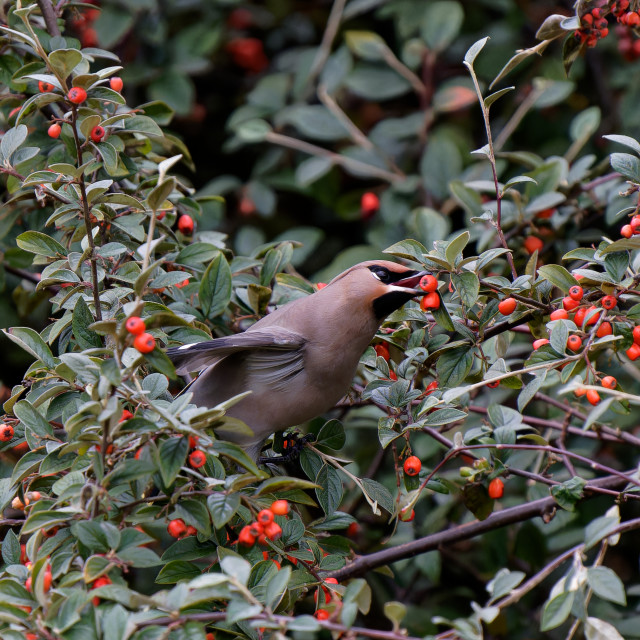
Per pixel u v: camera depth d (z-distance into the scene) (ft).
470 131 45.75
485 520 27.43
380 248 39.99
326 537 26.12
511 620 35.47
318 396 28.22
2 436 23.98
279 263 30.68
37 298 35.68
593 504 36.60
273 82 44.62
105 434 19.93
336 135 42.04
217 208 41.52
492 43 44.96
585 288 24.40
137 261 26.86
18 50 31.55
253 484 28.30
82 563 20.43
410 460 25.14
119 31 40.52
